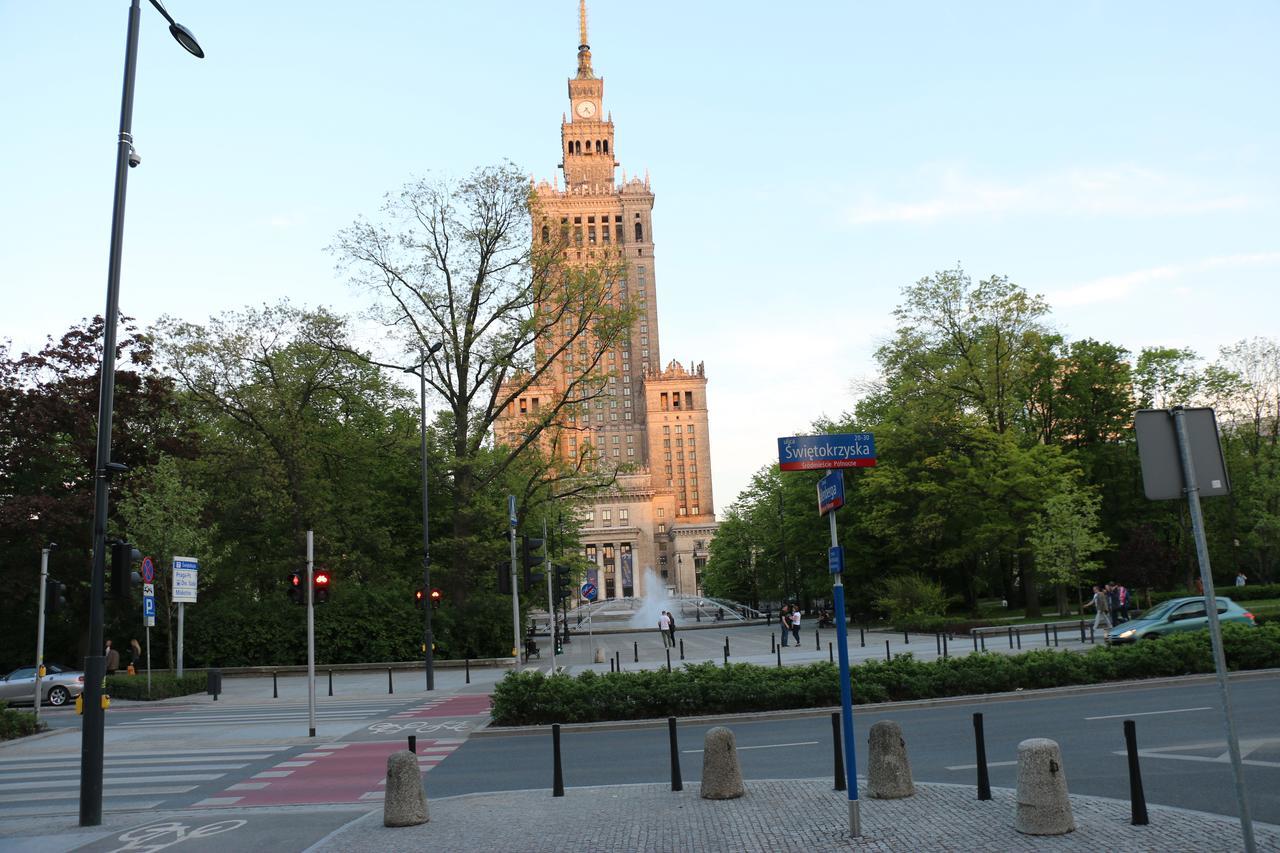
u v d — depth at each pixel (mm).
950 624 46375
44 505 40688
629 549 191750
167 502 39000
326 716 25438
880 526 57250
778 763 14773
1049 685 22188
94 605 13062
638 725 19969
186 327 45750
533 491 46562
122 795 14773
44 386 44781
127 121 14141
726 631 70250
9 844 11250
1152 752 13812
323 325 45844
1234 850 8336
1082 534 48844
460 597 46875
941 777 12828
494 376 45688
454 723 22578
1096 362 63375
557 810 11828
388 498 53906
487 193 43406
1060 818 9234
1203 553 7102
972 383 56500
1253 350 62781
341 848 10352
